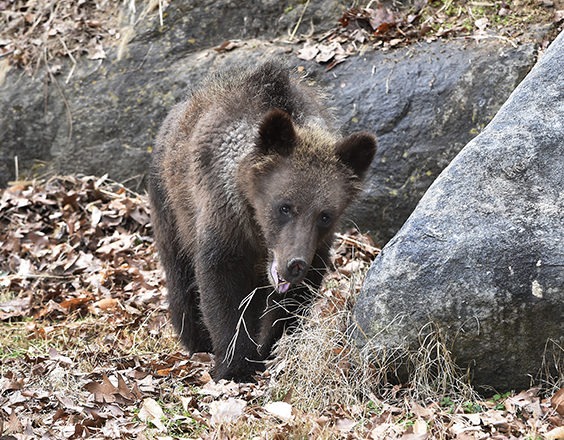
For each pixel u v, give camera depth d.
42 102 18.42
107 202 17.52
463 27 16.48
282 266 10.00
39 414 10.02
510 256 9.55
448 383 9.82
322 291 11.57
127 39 18.47
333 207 10.24
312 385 10.02
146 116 17.84
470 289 9.59
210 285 11.05
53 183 17.98
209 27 18.22
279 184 10.18
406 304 9.80
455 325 9.67
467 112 15.62
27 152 18.41
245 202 10.69
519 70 15.58
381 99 15.98
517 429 8.98
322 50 16.84
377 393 9.97
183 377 11.12
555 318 9.44
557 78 10.44
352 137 10.50
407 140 15.73
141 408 9.91
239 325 10.80
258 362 11.02
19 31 19.23
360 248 15.20
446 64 15.98
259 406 9.95
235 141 10.84
